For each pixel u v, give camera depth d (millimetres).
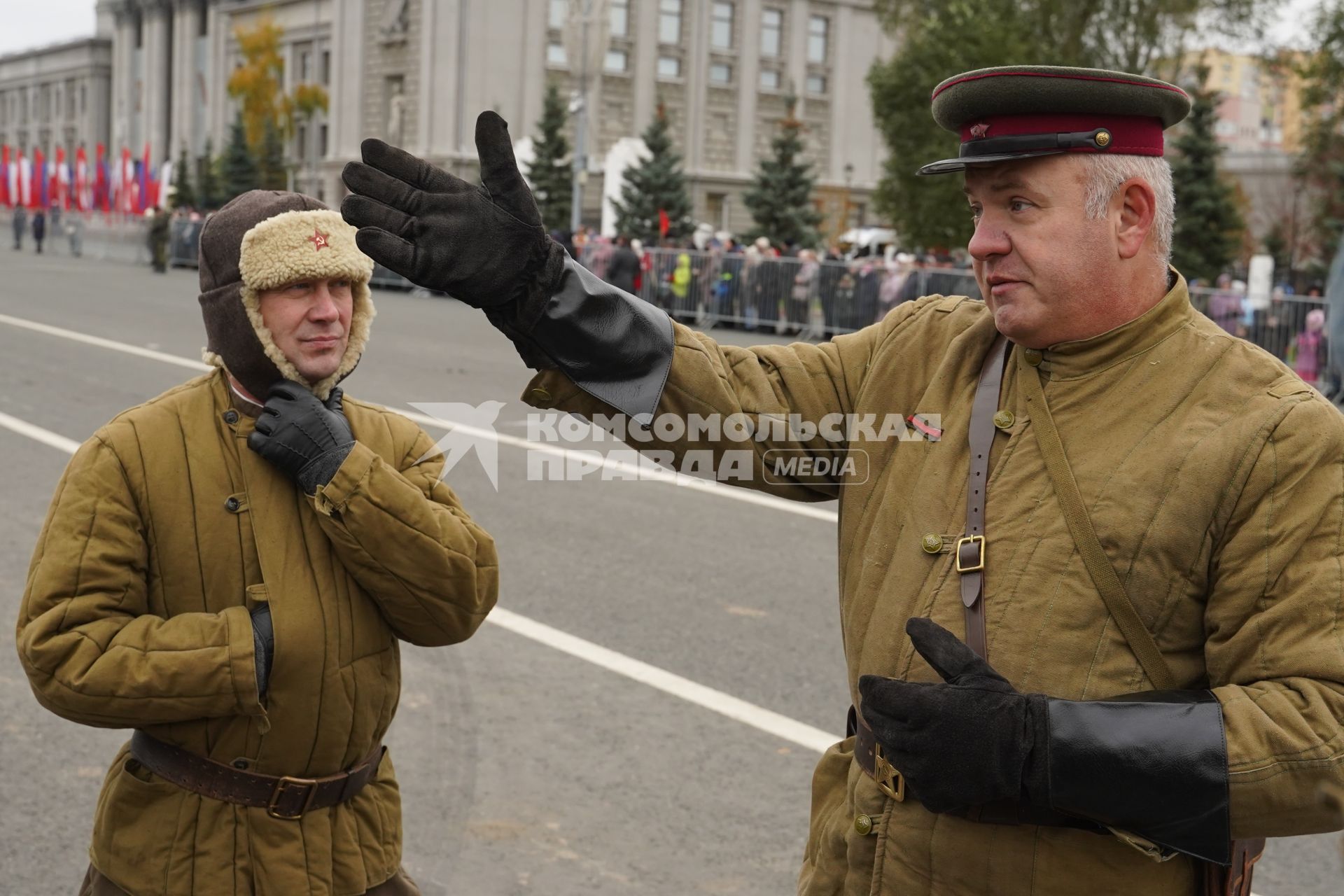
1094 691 1623
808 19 58375
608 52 52812
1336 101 26484
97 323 17641
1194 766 1490
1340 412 1651
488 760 4121
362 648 2188
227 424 2182
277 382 2197
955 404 1825
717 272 22203
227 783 2109
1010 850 1654
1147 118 1670
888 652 1774
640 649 5258
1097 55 32219
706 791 4016
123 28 82062
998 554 1697
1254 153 38719
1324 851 3793
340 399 2303
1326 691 1515
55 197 52312
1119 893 1639
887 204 33125
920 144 32000
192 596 2127
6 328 16484
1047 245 1672
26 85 98375
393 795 2314
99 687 2020
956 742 1530
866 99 60438
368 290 2262
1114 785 1503
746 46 56469
